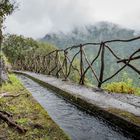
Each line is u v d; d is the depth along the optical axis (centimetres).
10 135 387
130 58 664
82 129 464
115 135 431
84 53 973
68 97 744
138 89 859
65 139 375
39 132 401
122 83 853
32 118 477
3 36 877
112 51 770
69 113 584
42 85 1135
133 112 502
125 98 660
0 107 541
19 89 831
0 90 773
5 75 984
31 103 602
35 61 2214
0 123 437
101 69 842
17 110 532
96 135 432
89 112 585
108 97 673
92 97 672
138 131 408
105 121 507
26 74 1812
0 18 808
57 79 1273
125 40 684
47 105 679
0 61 877
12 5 803
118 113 493
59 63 1397
